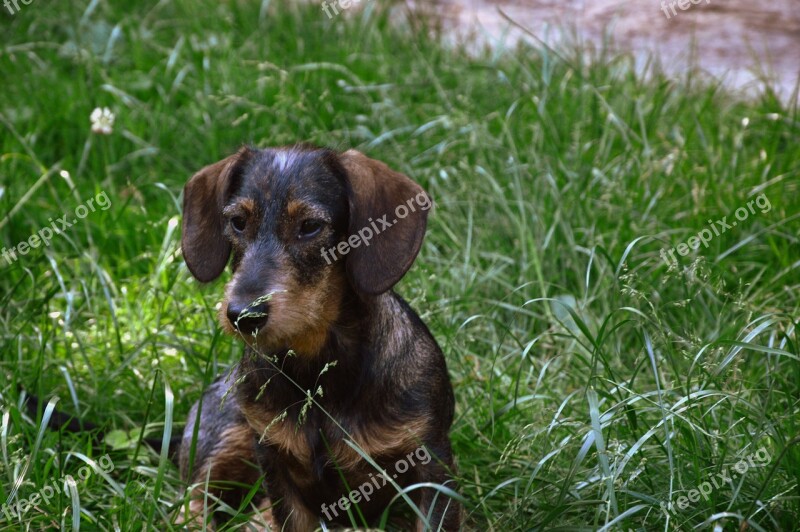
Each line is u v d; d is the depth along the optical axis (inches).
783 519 233.0
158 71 470.3
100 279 333.7
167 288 342.0
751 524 212.2
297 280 225.0
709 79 510.6
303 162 233.0
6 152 415.2
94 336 332.8
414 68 471.2
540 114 405.7
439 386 247.6
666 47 568.1
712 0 640.4
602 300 337.1
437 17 544.1
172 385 308.5
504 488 259.0
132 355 304.8
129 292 352.8
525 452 277.4
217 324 302.0
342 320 234.8
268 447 244.7
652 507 231.6
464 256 358.3
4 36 517.0
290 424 239.6
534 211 360.2
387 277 231.5
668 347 263.7
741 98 474.9
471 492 261.9
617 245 347.6
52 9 539.5
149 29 527.5
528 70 460.1
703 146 399.9
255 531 242.4
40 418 261.0
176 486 275.3
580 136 403.2
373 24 519.8
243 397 245.8
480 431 281.3
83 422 285.3
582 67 474.6
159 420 297.6
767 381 281.6
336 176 234.7
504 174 386.9
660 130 421.1
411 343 246.1
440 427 244.8
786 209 367.2
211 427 270.7
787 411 252.5
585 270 348.5
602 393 252.2
